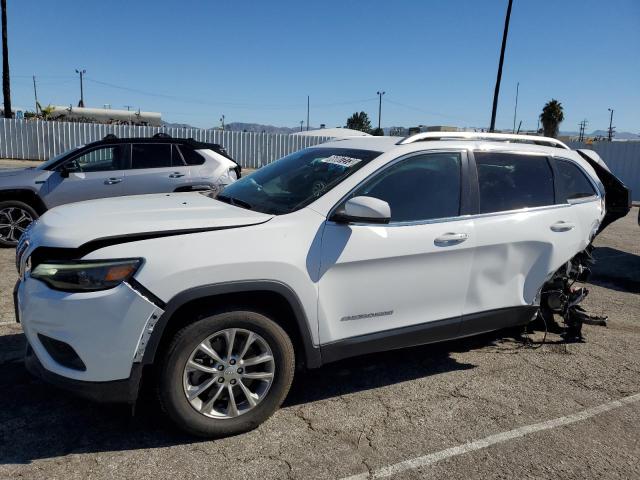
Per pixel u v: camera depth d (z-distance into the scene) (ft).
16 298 10.60
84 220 10.48
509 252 13.42
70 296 9.30
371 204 10.59
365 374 13.70
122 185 26.96
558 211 14.40
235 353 10.39
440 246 12.23
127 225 10.04
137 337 9.36
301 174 12.92
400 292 11.93
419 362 14.56
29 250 10.15
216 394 10.16
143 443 10.16
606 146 80.43
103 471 9.29
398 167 12.29
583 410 12.28
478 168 13.43
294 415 11.49
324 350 11.21
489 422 11.57
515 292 13.79
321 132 95.20
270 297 10.63
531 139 15.01
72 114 121.90
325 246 10.91
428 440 10.77
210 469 9.47
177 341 9.69
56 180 25.89
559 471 9.96
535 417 11.88
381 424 11.28
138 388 9.61
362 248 11.23
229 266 9.86
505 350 15.66
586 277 16.81
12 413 11.01
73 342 9.33
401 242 11.69
